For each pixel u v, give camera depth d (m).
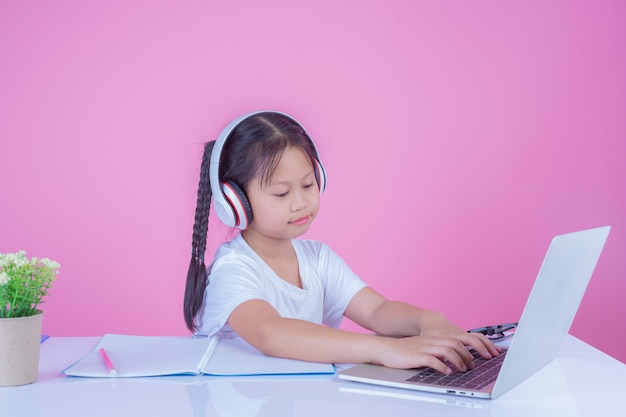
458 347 1.04
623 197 2.76
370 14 2.73
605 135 2.76
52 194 2.71
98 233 2.73
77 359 1.16
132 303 2.74
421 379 0.96
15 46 2.69
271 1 2.71
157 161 2.72
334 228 2.76
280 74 2.72
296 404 0.87
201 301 1.42
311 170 1.36
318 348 1.09
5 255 1.01
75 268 2.73
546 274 0.86
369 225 2.76
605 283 2.77
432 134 2.75
